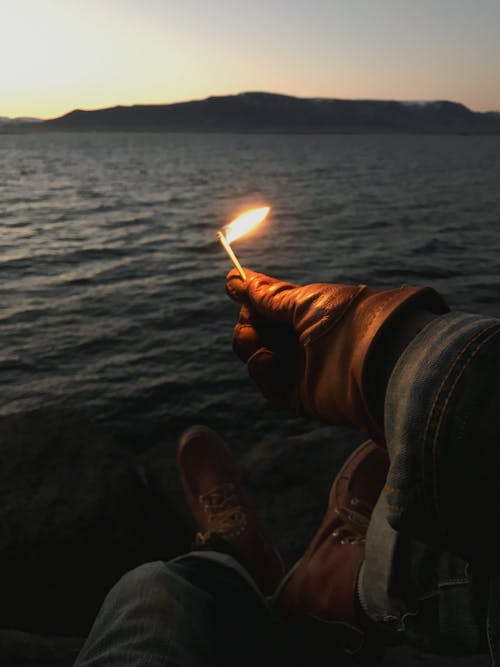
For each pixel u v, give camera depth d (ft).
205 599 3.03
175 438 16.15
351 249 46.98
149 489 11.02
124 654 2.58
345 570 3.98
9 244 49.44
